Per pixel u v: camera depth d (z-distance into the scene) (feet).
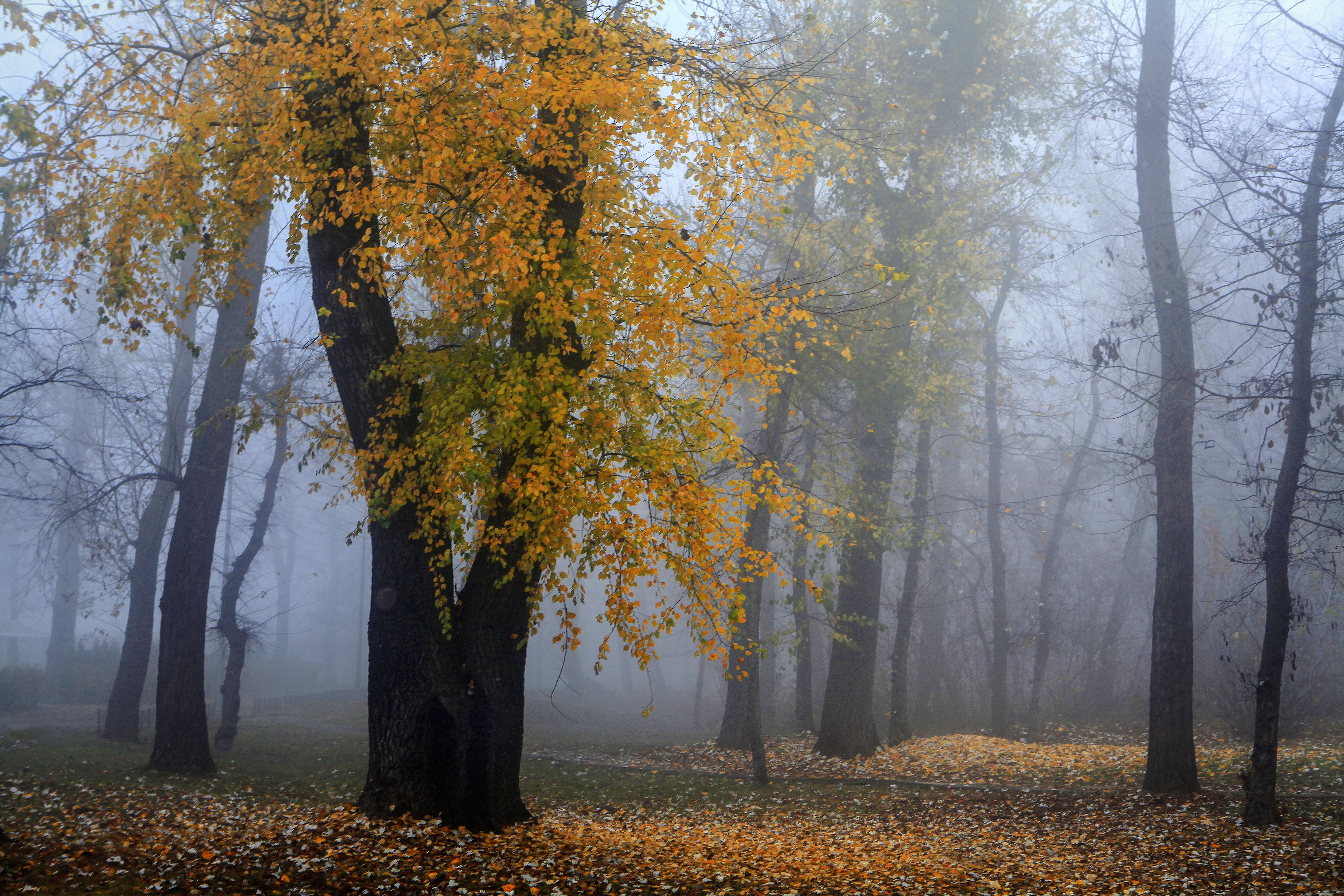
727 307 26.71
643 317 25.79
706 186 27.84
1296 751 53.31
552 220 27.07
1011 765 50.88
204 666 50.16
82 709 90.63
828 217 58.39
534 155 25.22
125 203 30.53
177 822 31.24
